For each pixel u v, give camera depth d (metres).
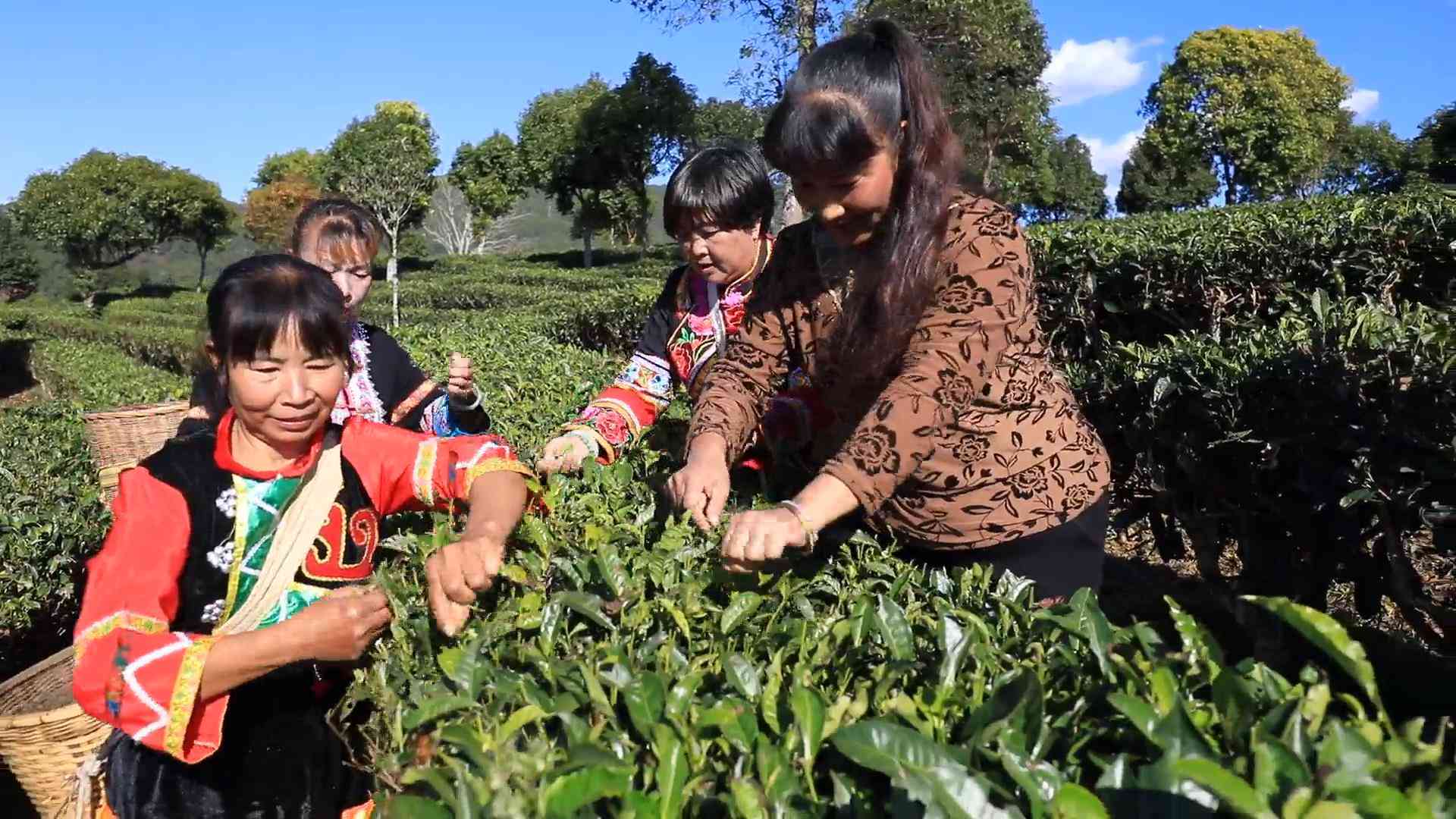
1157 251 6.37
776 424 2.70
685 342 3.09
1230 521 4.52
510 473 2.16
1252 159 54.22
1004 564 2.28
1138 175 57.59
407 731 1.51
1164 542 4.91
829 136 1.90
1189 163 56.03
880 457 1.90
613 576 1.87
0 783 4.39
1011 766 1.16
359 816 2.19
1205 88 54.72
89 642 1.86
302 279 1.96
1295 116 53.16
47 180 60.34
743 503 2.71
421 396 3.28
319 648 1.83
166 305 44.03
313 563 2.13
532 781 1.25
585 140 52.91
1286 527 4.21
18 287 57.09
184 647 1.82
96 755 2.40
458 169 68.69
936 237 2.00
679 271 3.16
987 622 1.80
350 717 2.25
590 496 2.44
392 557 2.61
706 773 1.31
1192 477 4.39
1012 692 1.28
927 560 2.38
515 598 1.90
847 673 1.54
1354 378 3.62
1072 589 2.31
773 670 1.50
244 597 2.08
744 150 2.87
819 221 2.14
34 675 3.80
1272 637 4.18
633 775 1.29
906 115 1.97
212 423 2.37
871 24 2.03
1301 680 1.30
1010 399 2.15
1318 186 54.72
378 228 3.15
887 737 1.18
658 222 70.38
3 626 5.06
